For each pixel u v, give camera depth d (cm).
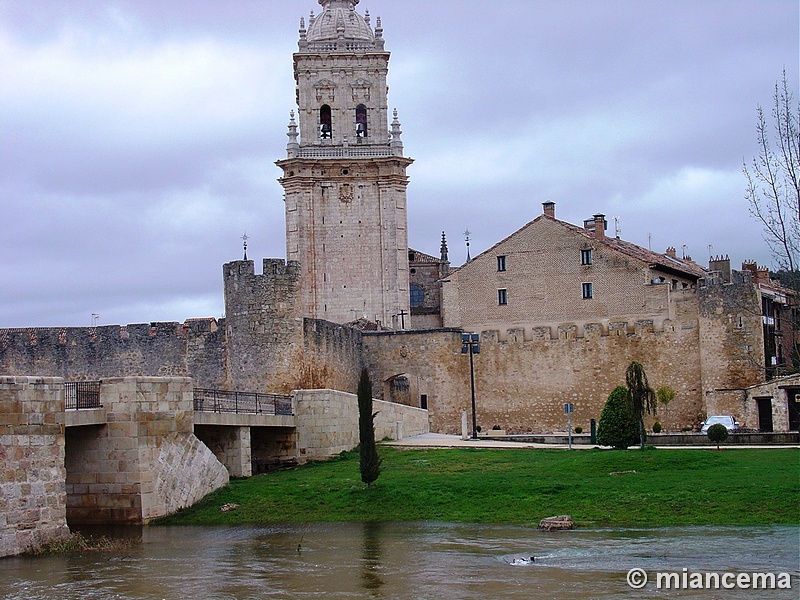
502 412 10300
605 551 4569
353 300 13638
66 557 4697
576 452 6875
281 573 4350
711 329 9506
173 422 5744
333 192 13712
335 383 9312
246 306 8344
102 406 5534
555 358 10162
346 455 7094
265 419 6675
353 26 14188
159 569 4447
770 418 8975
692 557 4406
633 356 9912
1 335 9562
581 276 10794
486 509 5538
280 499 5872
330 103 13975
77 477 5559
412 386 10419
